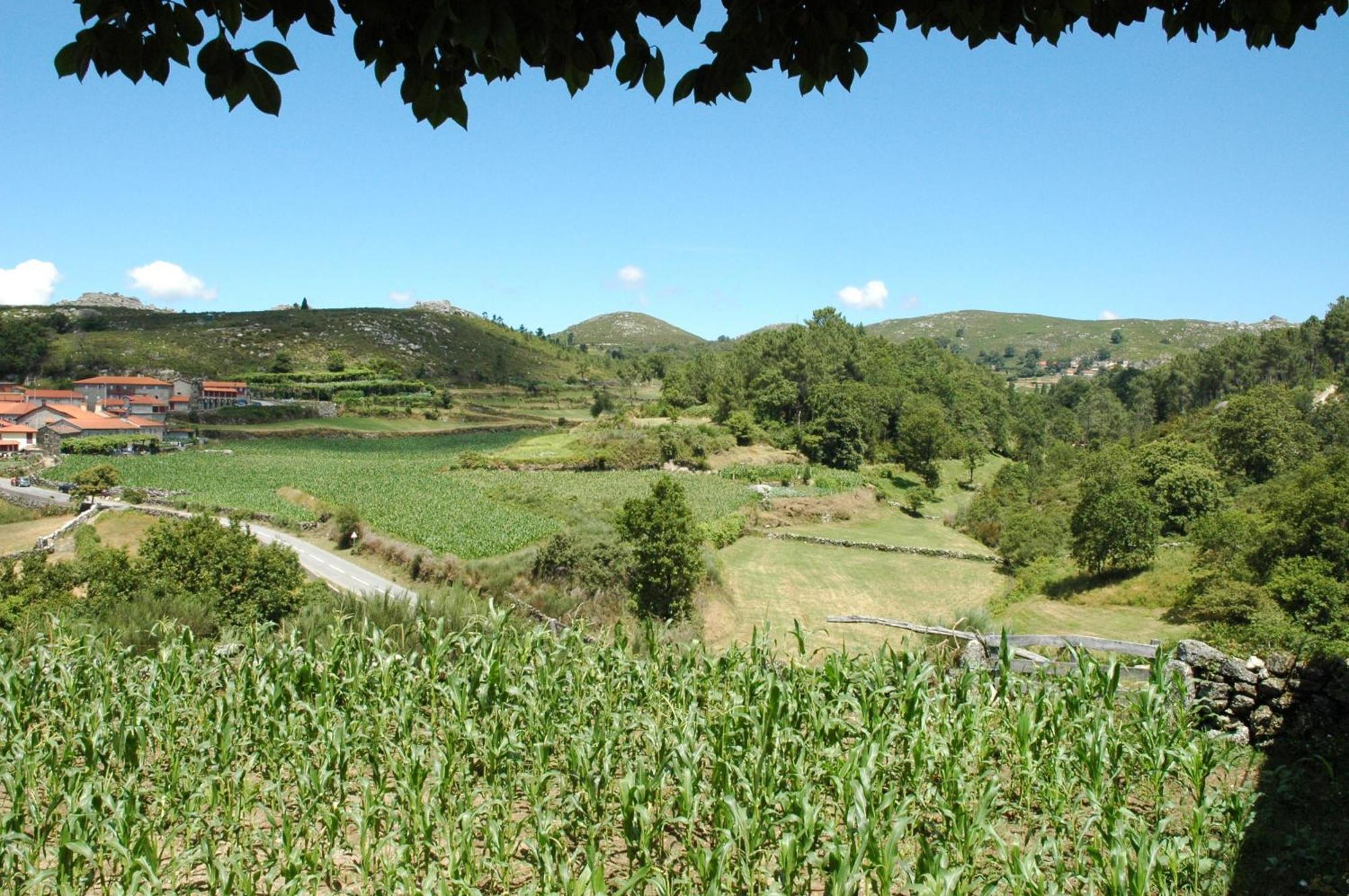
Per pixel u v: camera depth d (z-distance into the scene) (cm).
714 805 781
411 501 6600
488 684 993
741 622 3922
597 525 4650
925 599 4316
